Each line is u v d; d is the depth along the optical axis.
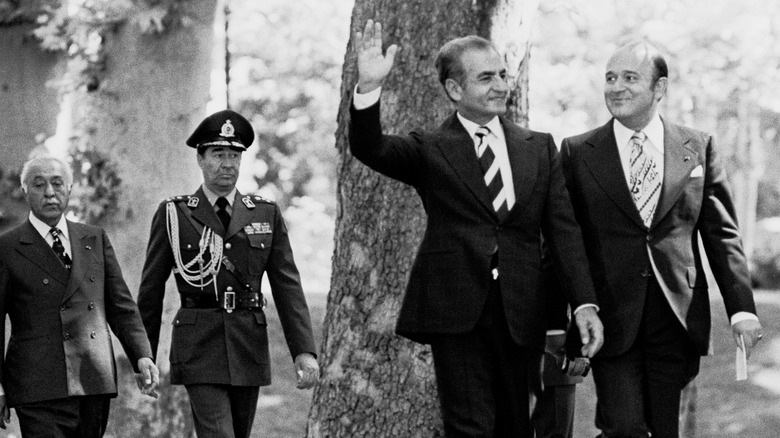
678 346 8.53
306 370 9.89
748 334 8.46
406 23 10.55
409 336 8.24
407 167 8.23
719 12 20.97
